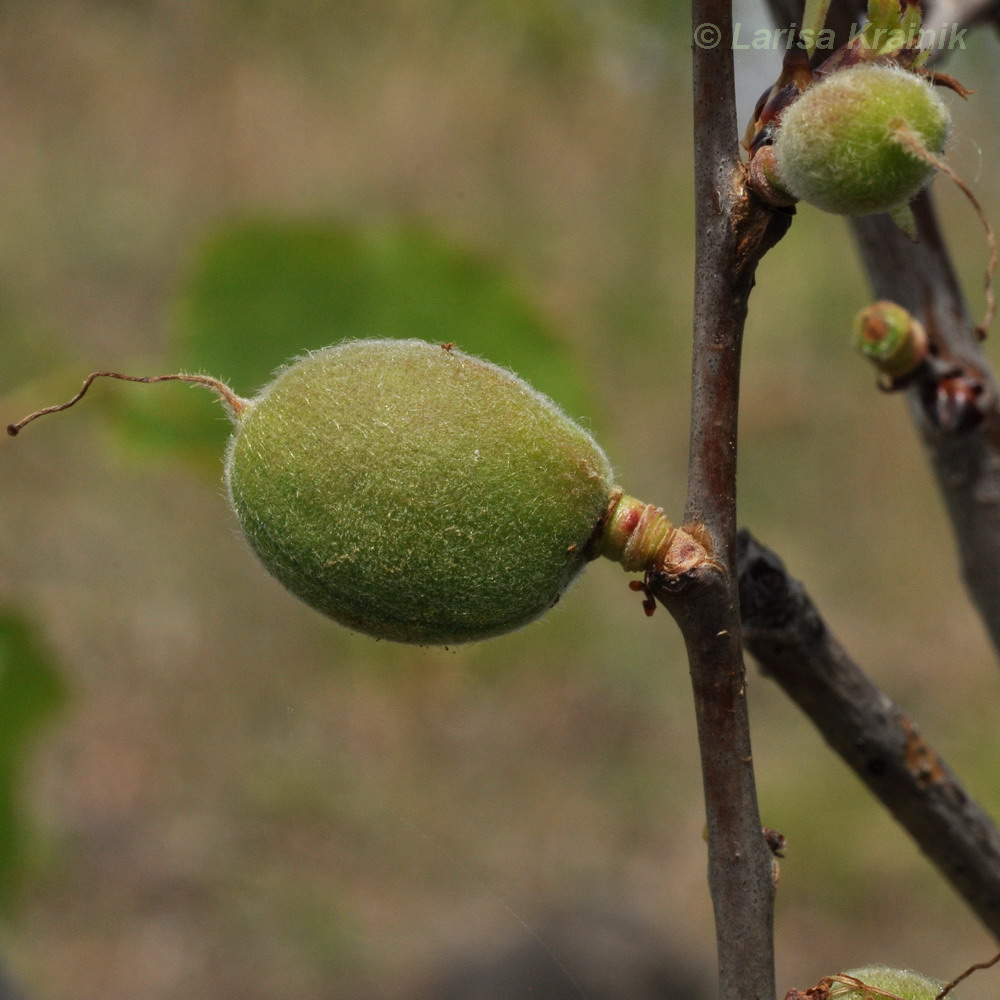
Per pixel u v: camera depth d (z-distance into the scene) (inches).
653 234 443.5
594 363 413.4
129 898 287.4
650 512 68.9
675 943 266.7
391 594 69.5
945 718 344.5
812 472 435.5
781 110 65.0
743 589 78.7
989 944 280.5
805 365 456.4
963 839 86.0
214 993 257.8
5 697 134.4
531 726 362.0
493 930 267.0
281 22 350.3
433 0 338.3
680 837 323.0
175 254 419.2
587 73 365.7
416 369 70.9
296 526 69.3
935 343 101.1
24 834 136.6
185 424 126.0
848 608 399.5
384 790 328.8
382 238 124.7
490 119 412.8
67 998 252.1
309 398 70.4
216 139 421.1
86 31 363.9
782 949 285.6
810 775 319.0
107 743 333.4
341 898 288.7
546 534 69.3
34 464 375.2
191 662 357.1
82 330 377.4
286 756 336.2
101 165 428.1
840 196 60.6
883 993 65.1
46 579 358.9
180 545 377.7
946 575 406.3
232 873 290.4
